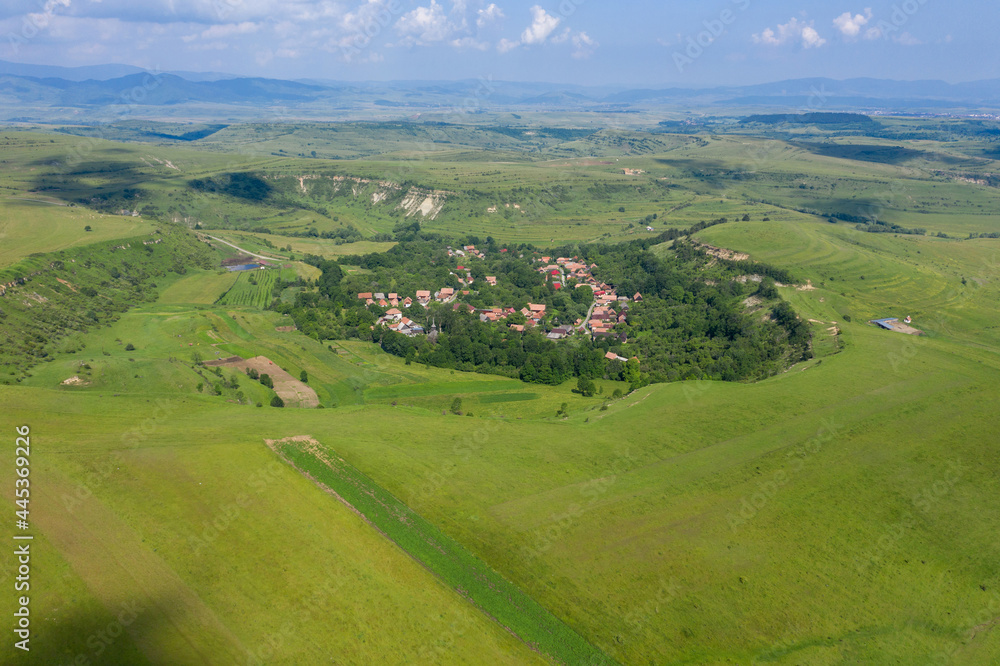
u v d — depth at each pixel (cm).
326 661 5422
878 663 5731
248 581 6203
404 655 5572
